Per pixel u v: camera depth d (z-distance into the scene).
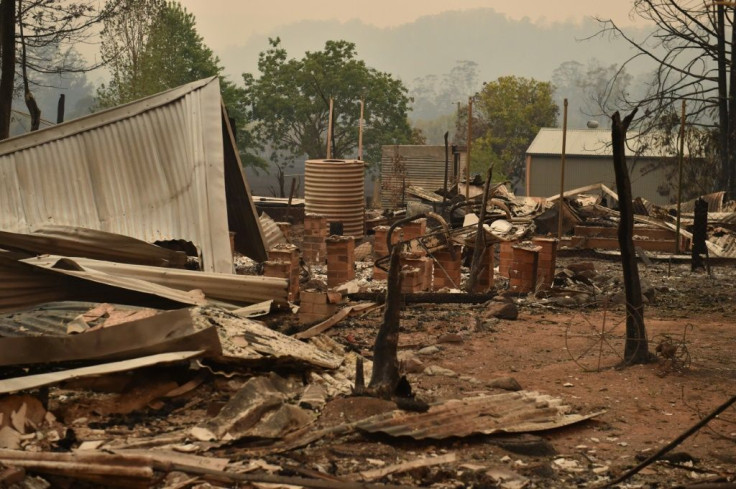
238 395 7.97
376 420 7.94
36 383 7.56
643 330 11.02
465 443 7.79
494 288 18.12
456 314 14.07
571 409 8.95
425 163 53.94
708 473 7.29
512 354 11.52
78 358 8.22
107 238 12.89
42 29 37.62
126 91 43.84
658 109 44.19
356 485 6.49
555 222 27.33
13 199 14.27
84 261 11.53
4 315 9.55
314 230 23.27
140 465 6.61
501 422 8.14
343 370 9.67
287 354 8.89
